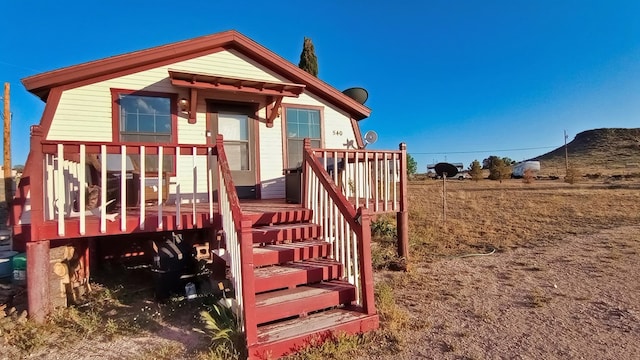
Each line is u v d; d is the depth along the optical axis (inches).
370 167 288.8
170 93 275.9
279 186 312.0
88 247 218.8
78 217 185.2
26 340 144.6
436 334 150.9
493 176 1378.0
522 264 265.1
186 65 282.4
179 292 191.8
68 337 149.7
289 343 131.2
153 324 162.1
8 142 435.2
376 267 253.8
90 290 207.6
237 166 299.0
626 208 536.1
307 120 328.2
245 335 130.0
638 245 317.4
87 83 251.9
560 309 178.5
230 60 298.8
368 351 135.9
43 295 162.2
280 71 315.3
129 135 262.5
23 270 223.5
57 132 242.2
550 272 243.3
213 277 185.5
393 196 263.6
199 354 133.0
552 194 715.4
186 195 277.0
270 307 142.9
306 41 593.3
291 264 176.2
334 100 338.0
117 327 157.6
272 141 312.3
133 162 254.5
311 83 322.3
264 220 200.5
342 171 279.9
